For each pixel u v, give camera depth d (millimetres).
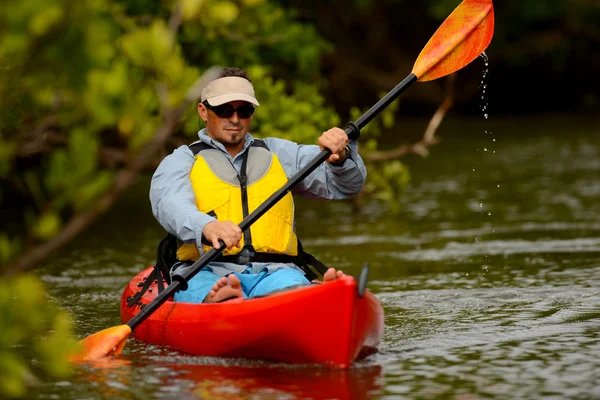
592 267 19797
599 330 13984
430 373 11664
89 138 8094
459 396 10656
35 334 14484
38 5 7785
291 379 11492
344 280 11398
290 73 33594
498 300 16578
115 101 8305
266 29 29781
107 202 8344
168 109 8602
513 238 24516
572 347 12922
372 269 20547
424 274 19688
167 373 11953
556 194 34094
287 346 12094
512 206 31375
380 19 77812
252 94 14141
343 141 13828
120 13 21203
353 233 26703
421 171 43625
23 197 34188
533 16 79562
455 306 16141
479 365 12031
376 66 78188
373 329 12242
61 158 8078
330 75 73375
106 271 21531
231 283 12914
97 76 8250
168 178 13930
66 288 19297
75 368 12305
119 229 29016
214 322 12625
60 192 8234
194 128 22578
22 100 9625
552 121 73500
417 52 80375
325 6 74688
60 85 8531
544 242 23609
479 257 21688
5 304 8281
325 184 14484
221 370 12070
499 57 80938
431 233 26109
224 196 13891
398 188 28859
